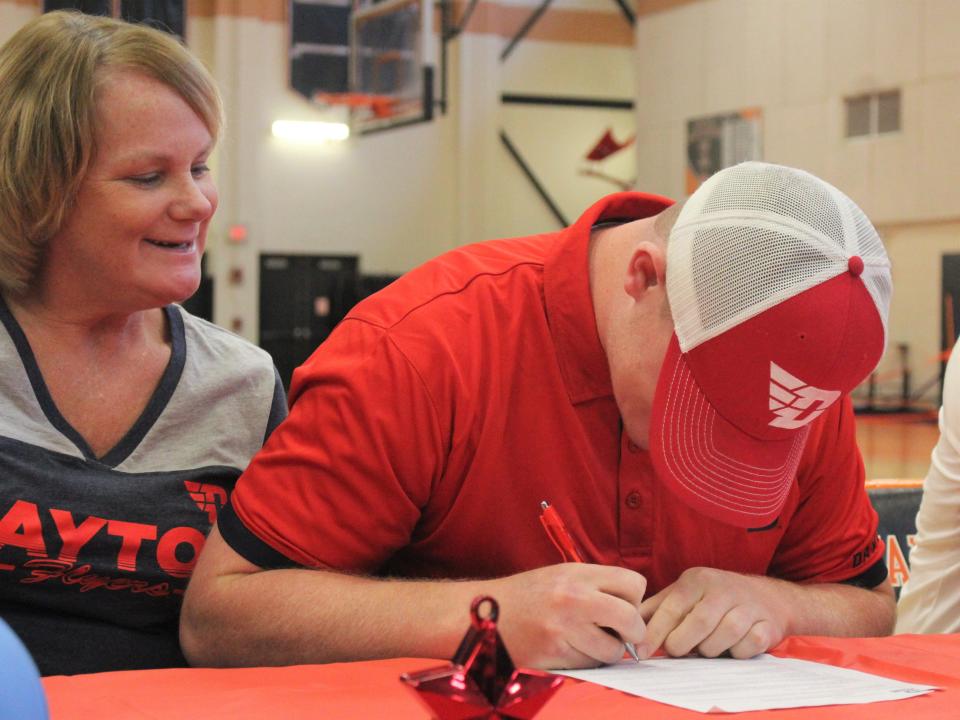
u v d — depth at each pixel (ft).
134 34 4.06
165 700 2.71
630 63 40.47
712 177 3.43
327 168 37.04
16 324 4.23
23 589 4.09
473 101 38.73
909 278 32.89
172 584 4.29
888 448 27.22
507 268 4.18
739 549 4.30
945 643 3.72
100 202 4.00
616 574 3.41
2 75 3.95
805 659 3.59
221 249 35.88
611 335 3.80
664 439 3.32
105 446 4.40
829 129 33.99
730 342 3.17
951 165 31.48
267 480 3.76
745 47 35.94
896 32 32.40
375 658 3.49
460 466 3.91
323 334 37.24
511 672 2.22
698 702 2.81
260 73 35.91
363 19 36.35
